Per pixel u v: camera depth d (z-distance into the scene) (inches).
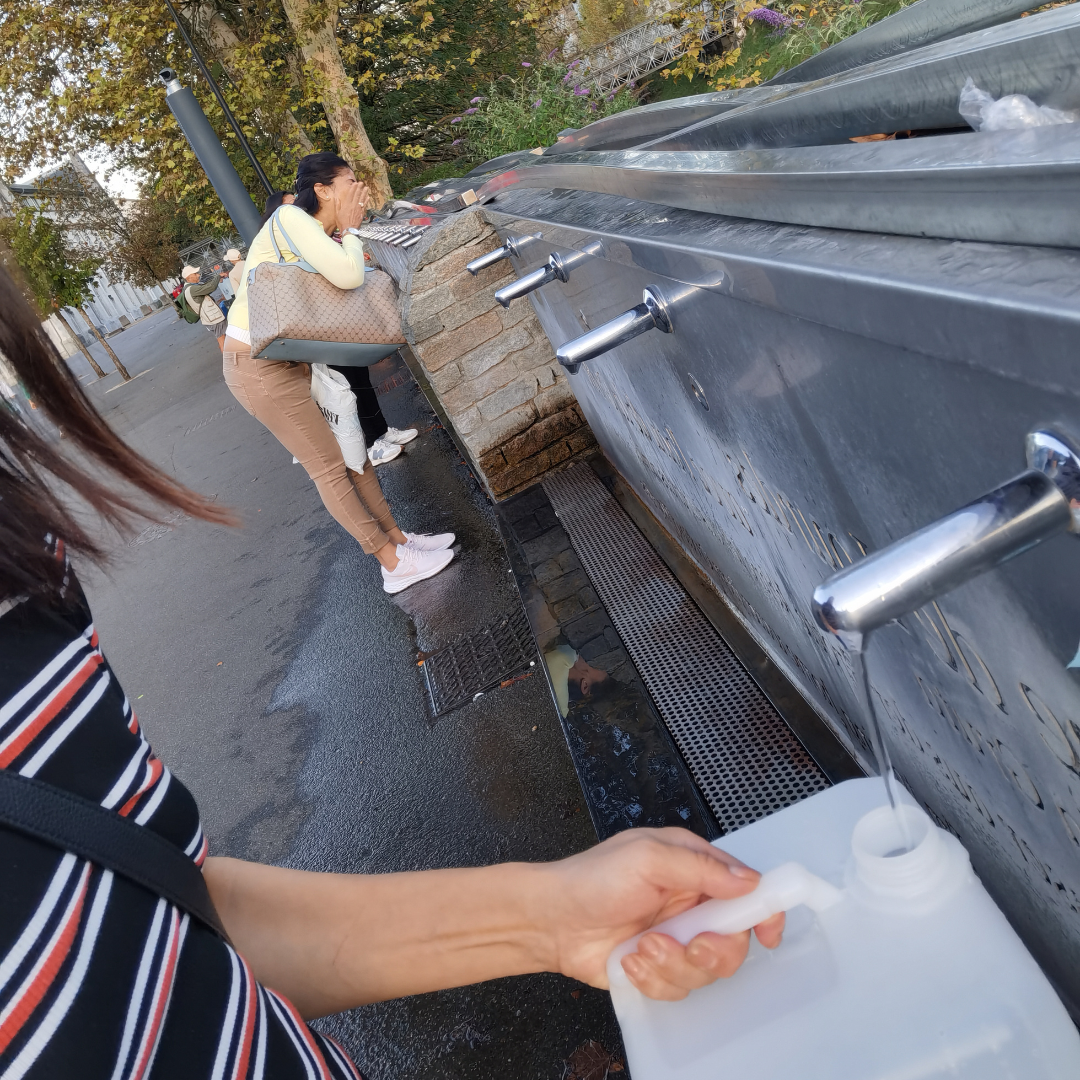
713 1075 26.6
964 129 36.2
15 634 22.0
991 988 24.2
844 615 22.3
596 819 83.2
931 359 25.9
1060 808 33.9
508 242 119.2
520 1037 78.8
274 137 623.8
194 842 26.1
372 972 30.8
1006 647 30.2
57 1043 18.9
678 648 100.6
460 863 102.7
